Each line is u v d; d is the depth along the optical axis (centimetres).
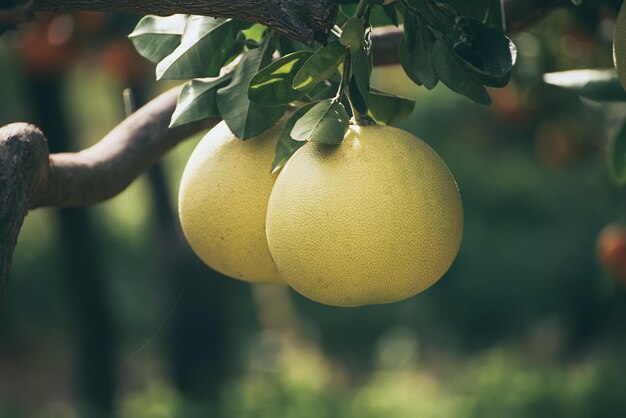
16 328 1625
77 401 917
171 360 977
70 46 661
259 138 225
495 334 1448
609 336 1352
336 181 197
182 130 277
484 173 1447
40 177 225
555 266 1380
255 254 226
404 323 1506
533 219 1438
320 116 199
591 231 1363
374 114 233
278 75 206
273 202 204
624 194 805
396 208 197
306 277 201
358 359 1523
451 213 204
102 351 897
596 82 331
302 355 1525
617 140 320
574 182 1353
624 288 632
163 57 240
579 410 1037
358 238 195
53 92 789
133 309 1531
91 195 255
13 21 211
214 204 224
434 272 204
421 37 211
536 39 540
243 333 1490
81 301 877
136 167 269
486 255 1434
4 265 198
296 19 193
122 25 658
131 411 932
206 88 230
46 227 1680
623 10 228
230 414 927
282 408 1002
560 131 663
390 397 1123
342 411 1040
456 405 1063
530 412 1038
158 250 919
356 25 197
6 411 1118
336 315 1574
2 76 961
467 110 1336
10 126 222
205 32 231
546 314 1410
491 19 226
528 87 568
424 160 203
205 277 956
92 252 867
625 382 1092
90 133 1658
